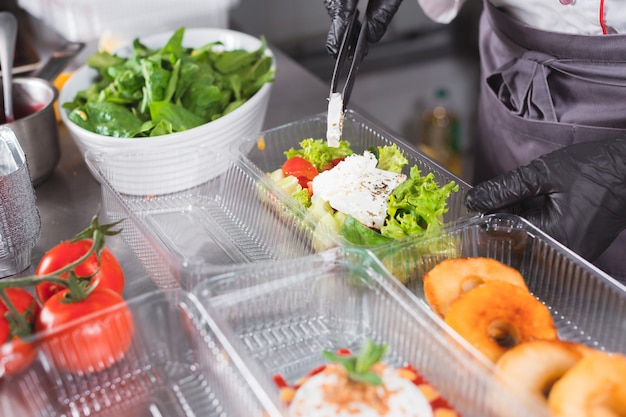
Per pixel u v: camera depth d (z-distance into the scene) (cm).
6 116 137
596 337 94
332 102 117
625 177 107
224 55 150
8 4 194
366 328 97
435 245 101
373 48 250
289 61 178
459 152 264
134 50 148
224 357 85
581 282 96
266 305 95
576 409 76
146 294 87
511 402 76
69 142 148
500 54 138
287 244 114
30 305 89
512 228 103
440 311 95
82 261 87
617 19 119
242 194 125
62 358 83
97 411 85
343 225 107
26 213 105
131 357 88
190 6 180
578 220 106
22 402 82
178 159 125
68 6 171
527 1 128
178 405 86
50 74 151
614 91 121
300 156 129
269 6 247
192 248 117
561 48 125
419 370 89
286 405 83
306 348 95
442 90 265
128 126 129
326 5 134
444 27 256
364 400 80
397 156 123
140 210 125
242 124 132
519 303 90
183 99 138
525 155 132
